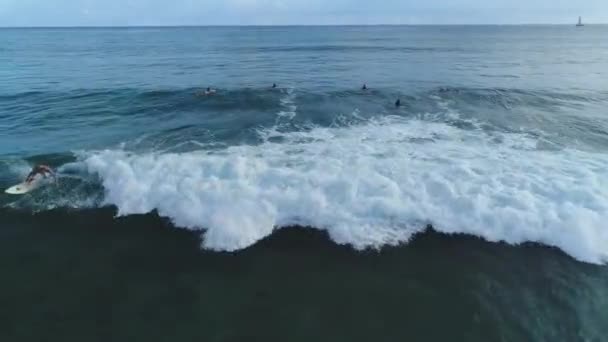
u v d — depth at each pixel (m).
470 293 8.36
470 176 12.26
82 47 77.25
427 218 10.55
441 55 55.22
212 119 19.55
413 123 18.47
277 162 13.65
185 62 47.91
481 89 26.27
